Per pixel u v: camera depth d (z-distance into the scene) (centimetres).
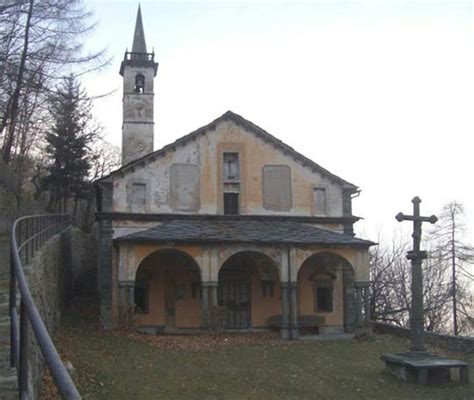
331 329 2986
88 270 4000
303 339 2627
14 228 941
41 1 3064
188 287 2916
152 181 2970
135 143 4162
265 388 1634
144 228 2908
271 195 3078
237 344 2395
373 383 1722
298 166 3130
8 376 642
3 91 3050
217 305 2742
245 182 3062
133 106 4209
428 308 4047
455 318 3947
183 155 3022
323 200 3130
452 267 4100
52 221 2423
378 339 2602
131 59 4262
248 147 3095
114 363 1822
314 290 3020
